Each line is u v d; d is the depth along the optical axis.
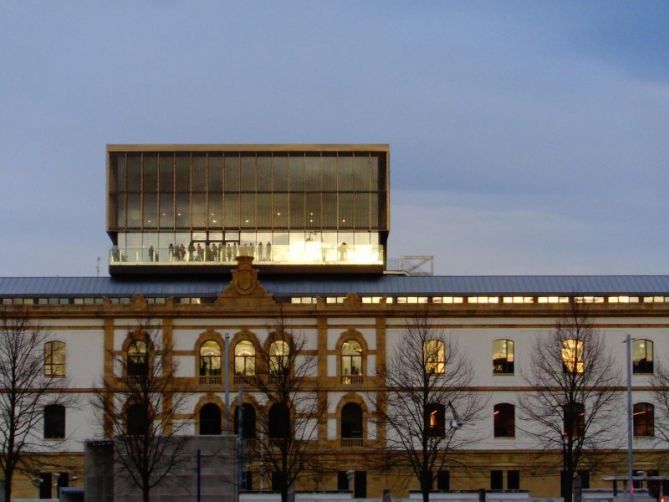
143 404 105.50
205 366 121.88
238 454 89.81
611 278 130.12
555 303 122.25
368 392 121.31
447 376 120.44
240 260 122.69
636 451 121.69
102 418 120.56
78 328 121.56
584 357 117.94
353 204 132.38
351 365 122.00
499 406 121.75
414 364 114.00
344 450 120.50
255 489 116.94
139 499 88.81
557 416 120.38
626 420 121.31
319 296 125.31
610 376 120.81
